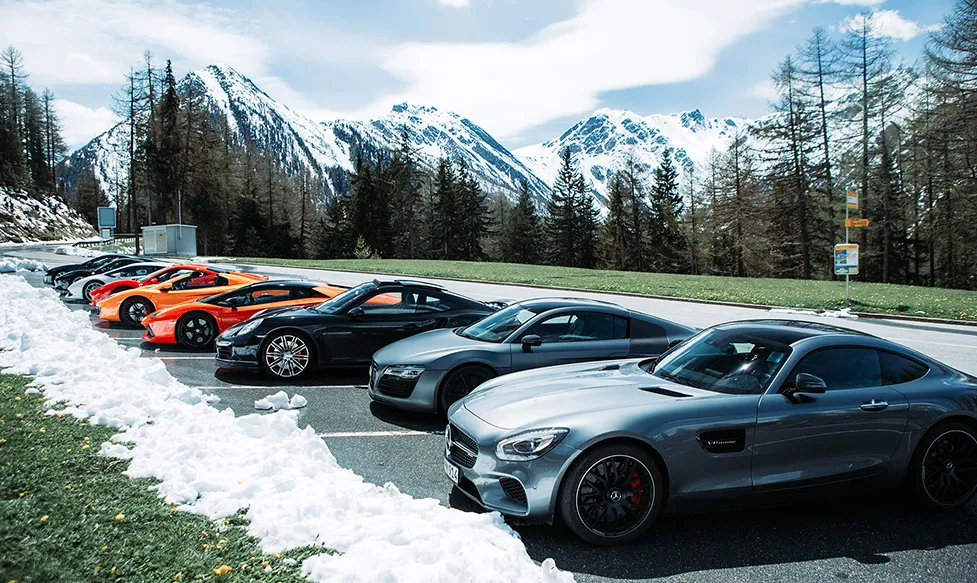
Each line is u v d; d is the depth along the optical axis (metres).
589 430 3.91
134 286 14.99
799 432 4.25
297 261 42.41
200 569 2.96
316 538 3.34
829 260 48.91
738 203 56.84
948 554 3.88
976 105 31.56
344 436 6.05
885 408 4.45
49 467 4.10
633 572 3.54
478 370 6.58
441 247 86.56
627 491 3.95
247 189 84.62
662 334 7.17
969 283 47.09
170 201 63.38
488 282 27.64
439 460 5.44
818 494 4.37
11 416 5.12
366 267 36.03
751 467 4.17
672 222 70.06
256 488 3.98
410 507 3.80
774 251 50.97
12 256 38.81
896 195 42.66
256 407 6.90
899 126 40.12
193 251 47.72
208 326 10.66
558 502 3.95
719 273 63.62
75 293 16.83
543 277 31.23
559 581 3.06
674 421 4.04
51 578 2.79
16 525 3.26
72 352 7.79
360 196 81.56
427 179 87.50
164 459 4.36
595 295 22.77
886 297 21.50
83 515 3.45
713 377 4.69
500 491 4.04
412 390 6.52
